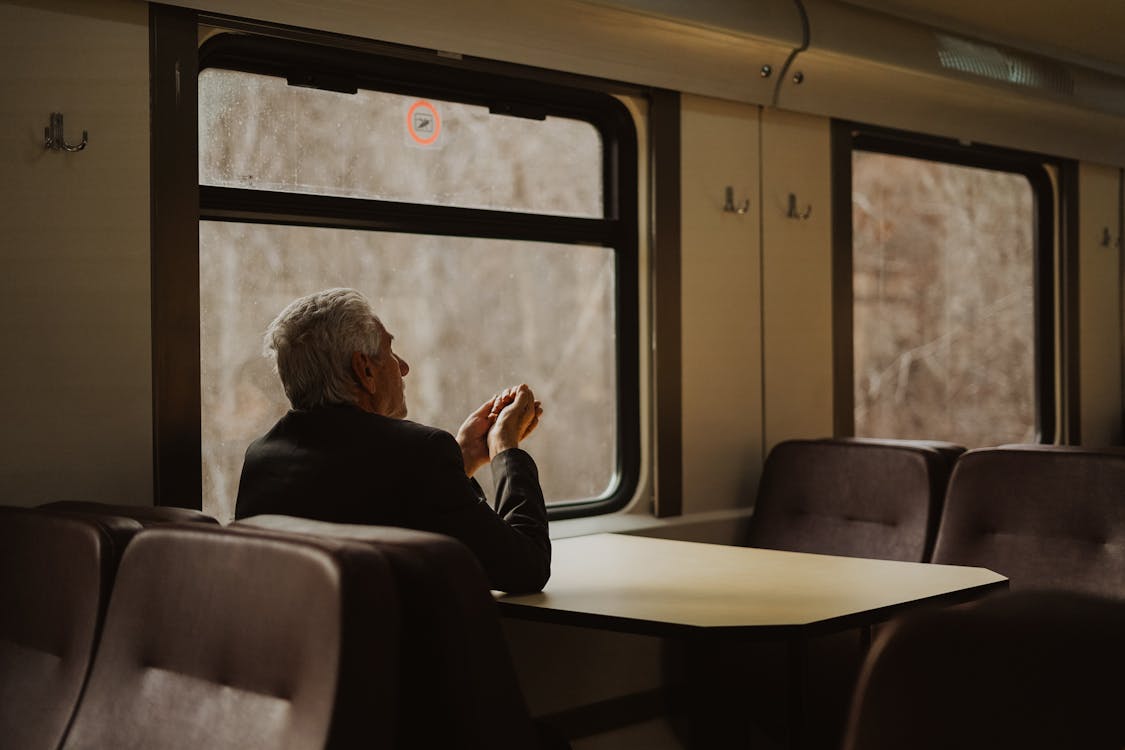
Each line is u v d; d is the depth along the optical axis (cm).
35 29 243
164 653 146
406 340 316
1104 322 531
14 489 240
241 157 283
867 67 390
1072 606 75
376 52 295
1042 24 438
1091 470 288
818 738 313
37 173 243
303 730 124
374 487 206
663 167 358
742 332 384
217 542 142
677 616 206
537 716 320
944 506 312
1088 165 521
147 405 257
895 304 450
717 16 341
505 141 333
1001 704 74
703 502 373
